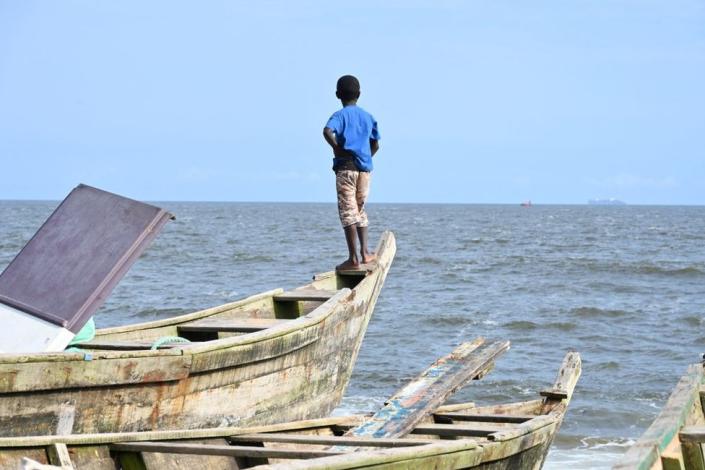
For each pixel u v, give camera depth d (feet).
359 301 47.67
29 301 35.32
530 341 104.32
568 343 103.35
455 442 29.81
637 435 66.28
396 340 103.35
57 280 35.81
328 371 45.32
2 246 233.76
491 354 44.09
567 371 44.09
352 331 47.34
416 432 36.14
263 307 48.52
